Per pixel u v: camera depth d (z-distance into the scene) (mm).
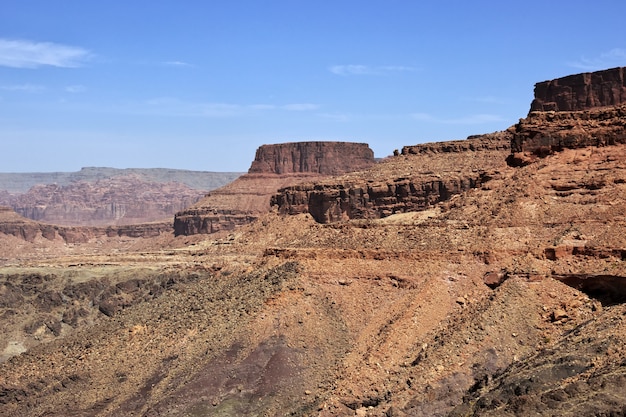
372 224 154625
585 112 152125
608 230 132125
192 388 131500
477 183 159375
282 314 138875
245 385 131250
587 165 144750
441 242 141000
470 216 146500
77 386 143500
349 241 151375
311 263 146250
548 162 148625
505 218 140875
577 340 115250
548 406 100812
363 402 119875
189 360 138000
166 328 148625
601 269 126438
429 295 132500
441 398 116000
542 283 128625
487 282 132375
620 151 144250
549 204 141250
